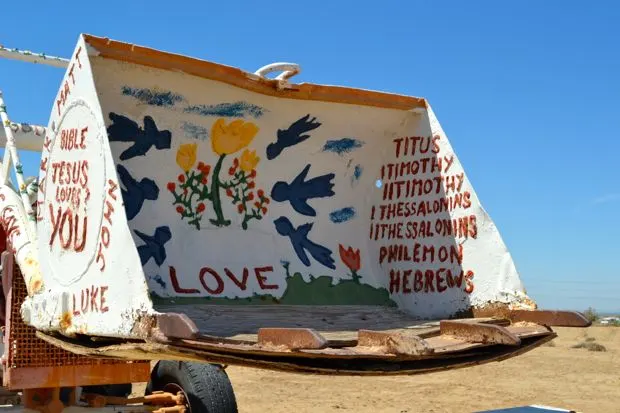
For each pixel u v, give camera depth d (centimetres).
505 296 487
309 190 557
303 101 526
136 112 471
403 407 1158
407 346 342
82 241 400
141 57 442
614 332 2667
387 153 579
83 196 403
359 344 367
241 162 523
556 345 2219
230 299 496
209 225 504
